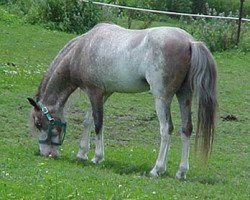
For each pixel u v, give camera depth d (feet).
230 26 91.91
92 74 37.83
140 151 42.16
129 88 36.99
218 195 32.60
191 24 99.40
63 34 91.45
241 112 57.52
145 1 122.83
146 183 33.40
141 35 35.99
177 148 45.24
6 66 64.75
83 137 39.24
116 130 48.62
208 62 34.30
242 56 87.45
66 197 29.12
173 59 34.68
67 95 39.47
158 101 35.24
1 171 33.45
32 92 56.49
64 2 96.48
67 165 36.52
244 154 44.47
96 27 38.65
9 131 45.06
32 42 82.12
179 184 33.96
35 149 40.22
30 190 29.81
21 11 99.91
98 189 30.94
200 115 34.17
